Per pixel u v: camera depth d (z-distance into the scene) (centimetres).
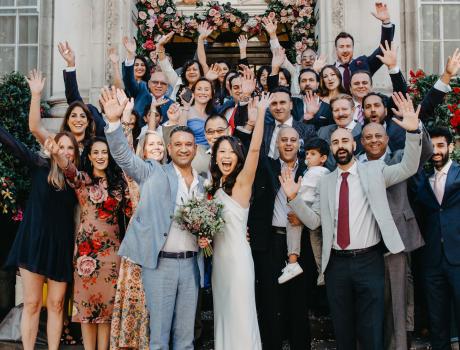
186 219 389
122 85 664
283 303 455
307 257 461
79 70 757
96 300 429
